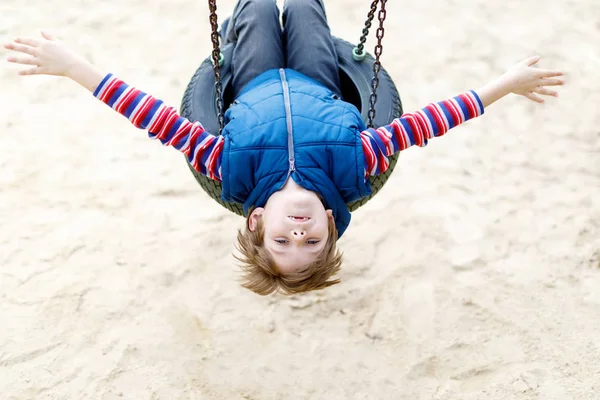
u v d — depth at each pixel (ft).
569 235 12.89
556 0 18.11
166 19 16.81
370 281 12.03
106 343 11.18
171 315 11.51
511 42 16.84
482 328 11.59
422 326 11.55
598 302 11.98
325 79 8.27
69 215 12.80
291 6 8.61
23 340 11.16
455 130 14.71
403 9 17.53
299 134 6.83
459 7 17.70
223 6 17.31
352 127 6.97
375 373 11.01
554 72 7.64
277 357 11.10
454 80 15.76
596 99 15.48
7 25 16.39
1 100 14.71
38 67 7.14
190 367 10.96
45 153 13.74
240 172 6.86
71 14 16.78
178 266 12.12
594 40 17.03
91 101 14.87
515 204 13.35
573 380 11.04
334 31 16.71
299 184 6.75
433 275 12.19
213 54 7.43
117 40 16.20
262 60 8.27
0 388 10.64
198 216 12.87
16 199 12.98
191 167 7.93
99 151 13.85
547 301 11.98
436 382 10.97
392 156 7.84
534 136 14.62
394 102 8.49
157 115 7.06
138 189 13.25
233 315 11.54
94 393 10.64
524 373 11.07
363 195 7.16
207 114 8.25
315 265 6.97
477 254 12.51
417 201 13.28
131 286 11.85
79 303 11.62
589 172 13.98
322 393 10.77
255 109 7.06
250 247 7.07
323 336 11.36
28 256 12.17
